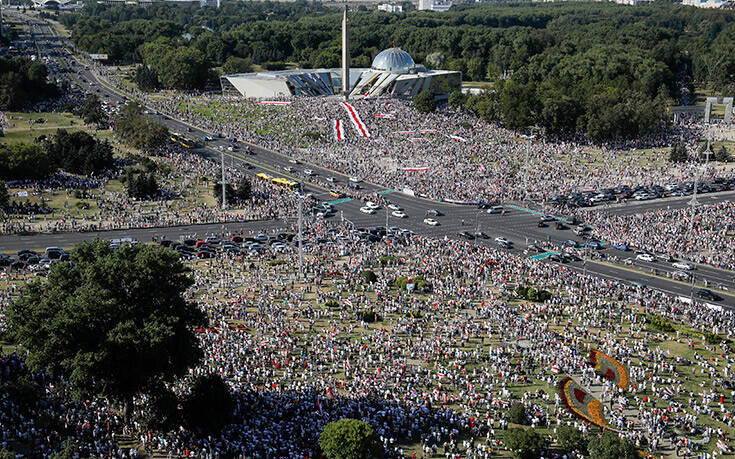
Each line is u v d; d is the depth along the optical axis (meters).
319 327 139.50
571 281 166.62
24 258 171.38
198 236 197.75
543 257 187.62
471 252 188.12
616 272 178.38
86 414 102.50
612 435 98.31
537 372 123.50
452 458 98.62
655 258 187.88
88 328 98.62
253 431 100.62
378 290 159.25
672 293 164.25
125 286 104.81
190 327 110.38
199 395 101.00
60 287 105.62
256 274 168.25
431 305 151.75
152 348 96.94
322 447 95.31
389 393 113.00
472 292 159.38
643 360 128.50
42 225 198.88
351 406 108.00
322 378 117.94
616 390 117.56
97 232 197.62
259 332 135.12
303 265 175.62
